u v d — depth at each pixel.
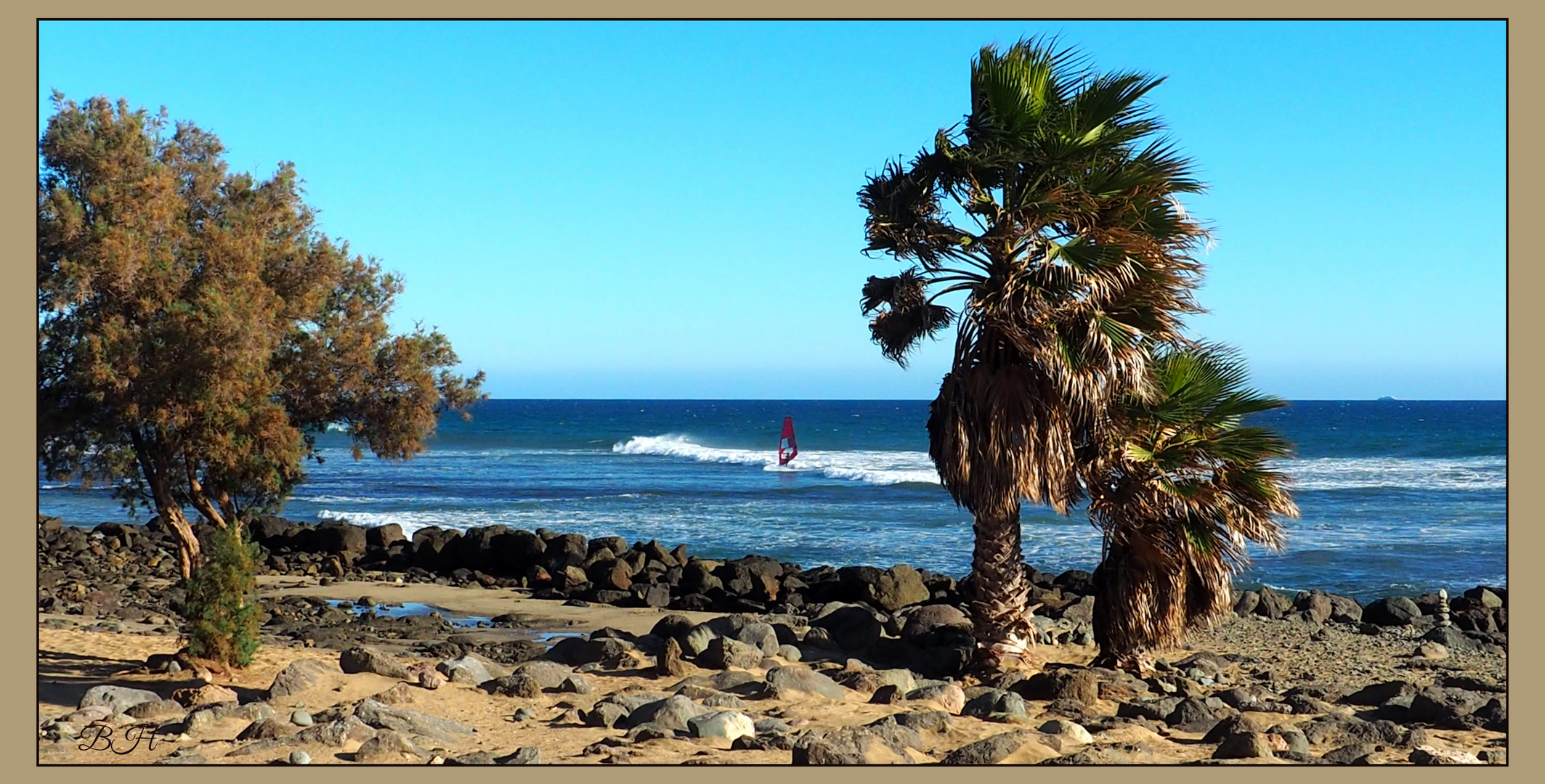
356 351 17.02
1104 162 12.31
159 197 14.59
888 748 8.48
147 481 15.59
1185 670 13.77
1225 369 13.11
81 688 10.73
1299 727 9.79
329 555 28.61
